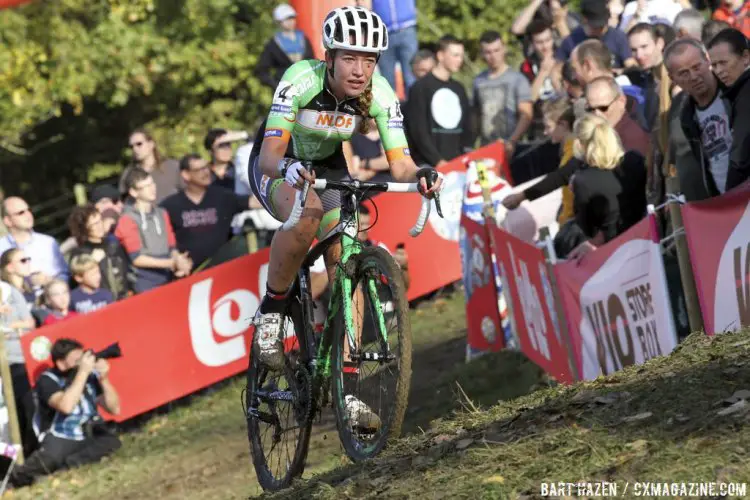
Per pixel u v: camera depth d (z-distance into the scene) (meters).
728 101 13.34
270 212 10.84
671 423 8.55
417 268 23.89
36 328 21.53
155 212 23.16
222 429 20.41
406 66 27.45
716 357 9.94
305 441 10.80
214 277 22.34
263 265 22.86
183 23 37.44
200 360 22.30
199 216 23.56
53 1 35.94
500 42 24.55
